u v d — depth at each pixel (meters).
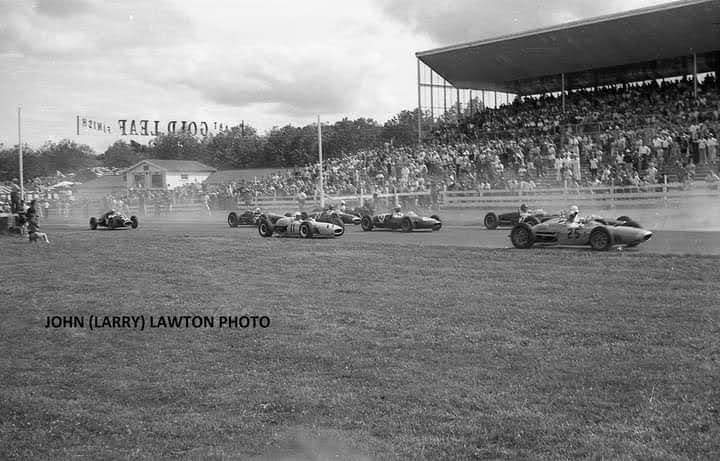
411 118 71.12
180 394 7.70
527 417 6.57
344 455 5.95
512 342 9.05
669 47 40.31
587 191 31.50
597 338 9.02
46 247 22.58
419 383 7.67
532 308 10.88
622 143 34.53
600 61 44.06
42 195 58.53
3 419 7.11
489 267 15.14
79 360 9.11
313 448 6.13
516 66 46.75
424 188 38.41
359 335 9.74
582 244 17.56
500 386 7.46
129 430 6.73
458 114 53.00
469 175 38.12
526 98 49.59
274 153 66.31
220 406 7.29
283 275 15.13
